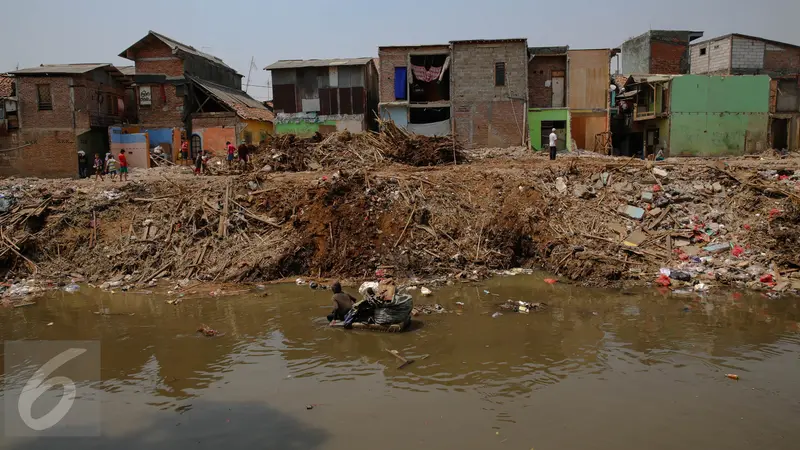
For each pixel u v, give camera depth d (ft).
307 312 42.91
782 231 52.49
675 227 56.49
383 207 59.36
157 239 58.70
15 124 103.30
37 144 102.99
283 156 78.33
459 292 48.19
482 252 55.88
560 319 40.14
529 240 56.90
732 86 105.91
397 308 38.22
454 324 39.40
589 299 45.29
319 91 117.50
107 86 112.06
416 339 36.40
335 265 54.60
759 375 29.94
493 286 49.88
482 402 27.37
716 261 51.55
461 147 81.35
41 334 39.19
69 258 58.18
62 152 102.89
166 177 73.72
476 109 109.81
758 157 90.84
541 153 95.76
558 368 31.37
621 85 132.16
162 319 42.11
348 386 29.48
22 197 65.31
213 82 132.57
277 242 57.11
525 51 107.55
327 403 27.53
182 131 112.68
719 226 55.77
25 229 60.64
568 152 100.32
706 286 47.26
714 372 30.42
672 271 50.01
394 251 55.16
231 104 117.08
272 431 24.88
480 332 37.58
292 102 118.62
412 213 58.34
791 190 58.59
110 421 26.27
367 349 34.83
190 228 59.62
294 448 23.40
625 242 54.60
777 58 126.82
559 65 111.14
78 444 24.22
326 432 24.68
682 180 62.90
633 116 120.06
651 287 48.32
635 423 25.07
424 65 113.50
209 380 30.66
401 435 24.31
